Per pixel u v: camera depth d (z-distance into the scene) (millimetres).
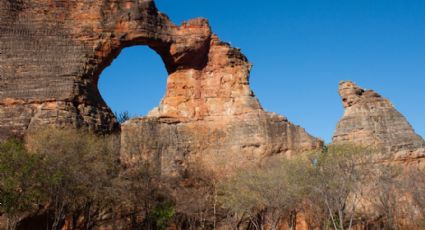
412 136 61094
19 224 41500
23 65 48062
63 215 40000
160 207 47062
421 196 53250
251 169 50188
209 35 58531
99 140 44438
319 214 50781
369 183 52344
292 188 46219
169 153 53281
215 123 56594
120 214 47188
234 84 58312
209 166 54062
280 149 55594
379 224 53281
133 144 51344
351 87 64688
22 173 35625
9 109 46375
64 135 41500
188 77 58125
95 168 40844
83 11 51781
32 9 50156
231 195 47531
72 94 47594
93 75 50781
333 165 47094
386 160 58656
